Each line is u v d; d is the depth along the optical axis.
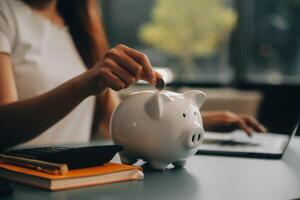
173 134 0.82
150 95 0.85
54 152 0.73
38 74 1.36
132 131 0.83
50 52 1.42
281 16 3.81
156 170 0.85
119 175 0.74
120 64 0.82
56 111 0.96
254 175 0.82
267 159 1.00
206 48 3.97
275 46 3.84
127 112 0.85
